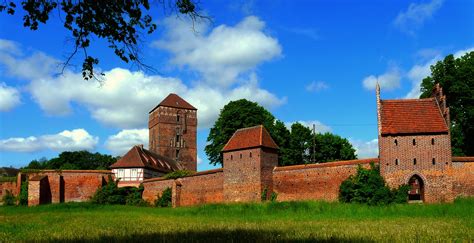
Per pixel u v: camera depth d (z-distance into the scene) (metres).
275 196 63.41
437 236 25.34
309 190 59.97
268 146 64.56
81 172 84.38
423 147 53.53
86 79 13.51
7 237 29.80
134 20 13.75
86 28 13.52
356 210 49.53
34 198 79.12
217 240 24.61
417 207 47.84
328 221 40.97
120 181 92.62
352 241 24.00
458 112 67.06
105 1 13.42
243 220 44.34
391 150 54.12
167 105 132.38
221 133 83.94
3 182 83.31
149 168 99.94
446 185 52.47
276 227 34.50
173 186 75.06
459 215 43.25
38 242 26.08
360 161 55.91
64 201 83.06
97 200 82.44
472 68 66.06
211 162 86.81
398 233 27.36
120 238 26.38
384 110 56.09
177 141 132.25
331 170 58.12
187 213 56.66
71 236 29.20
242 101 84.44
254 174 63.84
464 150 67.31
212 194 69.69
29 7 12.88
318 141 90.50
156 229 33.41
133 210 65.62
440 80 68.81
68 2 13.23
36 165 144.38
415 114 55.41
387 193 52.56
